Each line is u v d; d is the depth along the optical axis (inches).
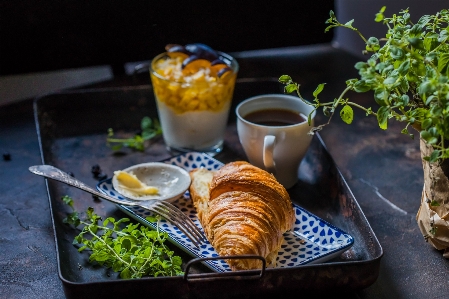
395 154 37.7
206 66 36.7
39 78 48.4
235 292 29.0
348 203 32.8
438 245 31.6
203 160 35.9
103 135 39.3
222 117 37.3
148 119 39.3
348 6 48.3
